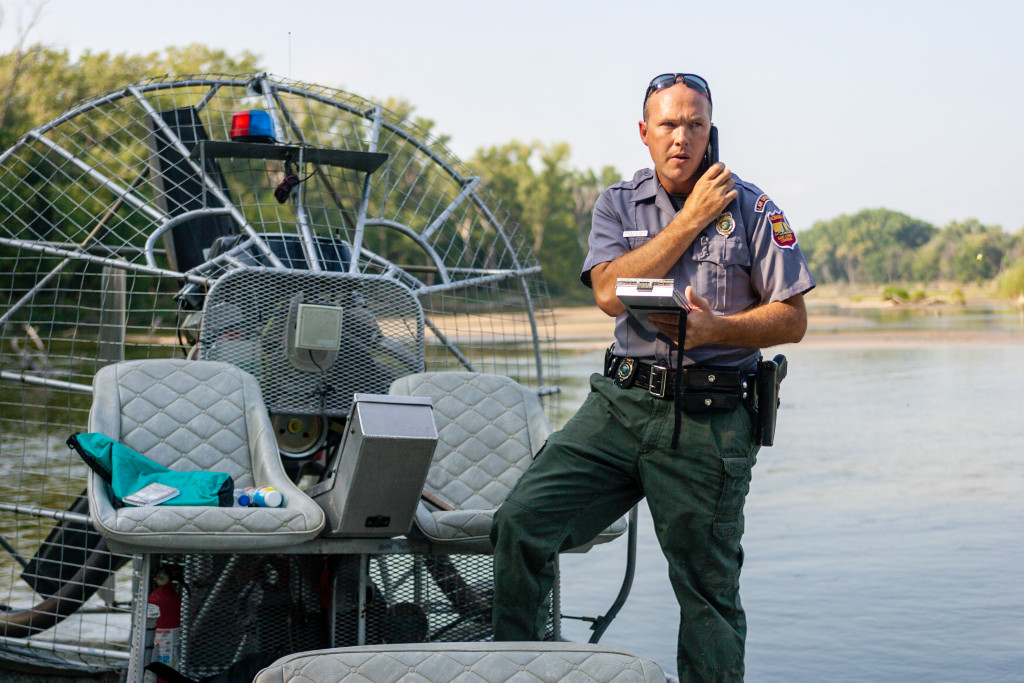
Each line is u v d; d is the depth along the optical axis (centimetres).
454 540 317
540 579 272
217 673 319
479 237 525
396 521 305
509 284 516
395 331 402
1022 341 2922
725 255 270
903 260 13575
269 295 392
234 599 326
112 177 512
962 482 836
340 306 393
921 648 437
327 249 457
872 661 423
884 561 589
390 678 184
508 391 390
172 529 290
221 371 370
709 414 261
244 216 467
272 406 390
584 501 272
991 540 636
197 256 509
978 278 10475
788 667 417
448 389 384
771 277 268
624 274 268
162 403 356
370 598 329
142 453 345
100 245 462
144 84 523
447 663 187
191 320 433
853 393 1565
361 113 539
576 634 471
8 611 438
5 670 387
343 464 304
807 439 1098
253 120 449
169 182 509
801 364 2202
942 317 4941
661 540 268
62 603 434
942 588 530
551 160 9500
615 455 269
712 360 265
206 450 353
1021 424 1198
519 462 378
